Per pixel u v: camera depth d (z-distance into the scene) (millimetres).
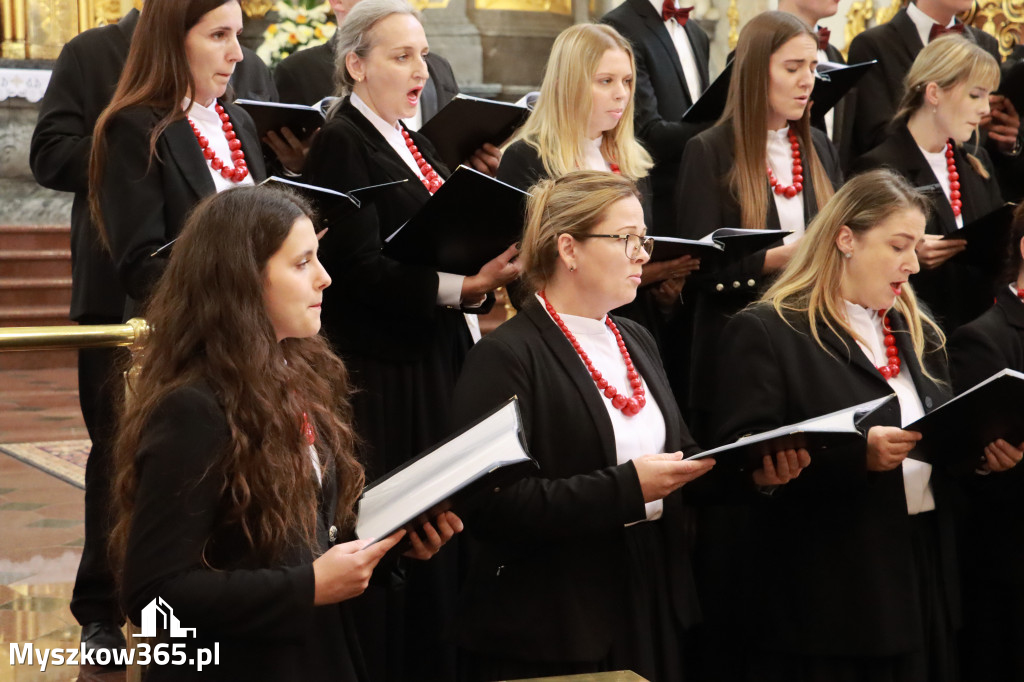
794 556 3883
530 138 5164
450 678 4602
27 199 12844
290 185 3768
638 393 3689
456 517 3008
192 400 2680
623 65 5109
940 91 5590
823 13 6891
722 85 5770
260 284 2809
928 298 5566
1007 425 3637
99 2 13828
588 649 3404
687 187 5273
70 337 3447
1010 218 4906
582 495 3354
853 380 3926
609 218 3607
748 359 3967
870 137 6539
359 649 3055
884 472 3855
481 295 4645
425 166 4957
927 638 4004
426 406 4691
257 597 2607
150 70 4297
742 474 3570
